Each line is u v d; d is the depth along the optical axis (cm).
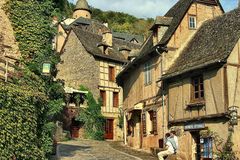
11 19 1675
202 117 1812
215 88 1758
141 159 1920
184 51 2203
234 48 1759
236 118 1662
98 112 3641
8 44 1616
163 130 2153
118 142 3216
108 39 4125
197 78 1912
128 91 2858
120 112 3822
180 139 1984
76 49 3922
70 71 3944
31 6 1720
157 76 2273
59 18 1852
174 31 2228
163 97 2178
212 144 1748
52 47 1803
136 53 2905
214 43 1947
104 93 3788
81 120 3500
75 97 3531
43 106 1451
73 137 3444
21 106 1246
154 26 2378
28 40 1672
